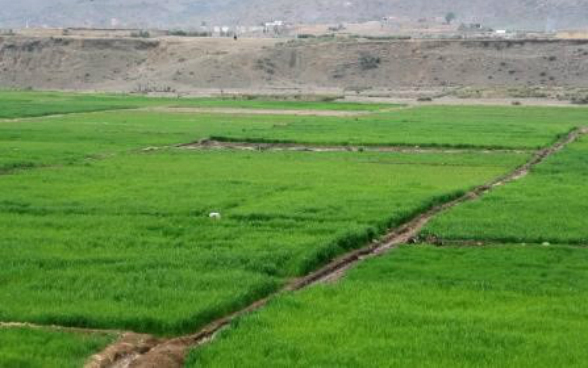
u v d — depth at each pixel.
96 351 23.20
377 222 39.53
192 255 33.12
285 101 137.75
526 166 63.50
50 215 41.34
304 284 30.73
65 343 23.47
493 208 43.81
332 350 23.52
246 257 32.69
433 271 31.81
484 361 22.81
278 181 52.84
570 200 46.25
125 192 48.09
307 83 181.50
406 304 27.72
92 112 110.88
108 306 26.72
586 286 29.94
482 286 29.83
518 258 33.78
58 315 25.75
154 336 25.02
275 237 36.31
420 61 186.38
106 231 37.56
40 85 184.88
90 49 194.50
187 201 45.06
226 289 28.56
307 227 38.25
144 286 28.83
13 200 44.75
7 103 123.75
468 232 37.97
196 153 68.25
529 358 23.02
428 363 22.59
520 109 122.56
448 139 78.19
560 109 122.69
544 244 36.28
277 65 187.38
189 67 181.88
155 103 129.62
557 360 22.89
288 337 24.52
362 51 191.12
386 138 78.75
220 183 51.66
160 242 35.56
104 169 57.72
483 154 69.50
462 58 185.62
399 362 22.64
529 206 44.34
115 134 81.50
